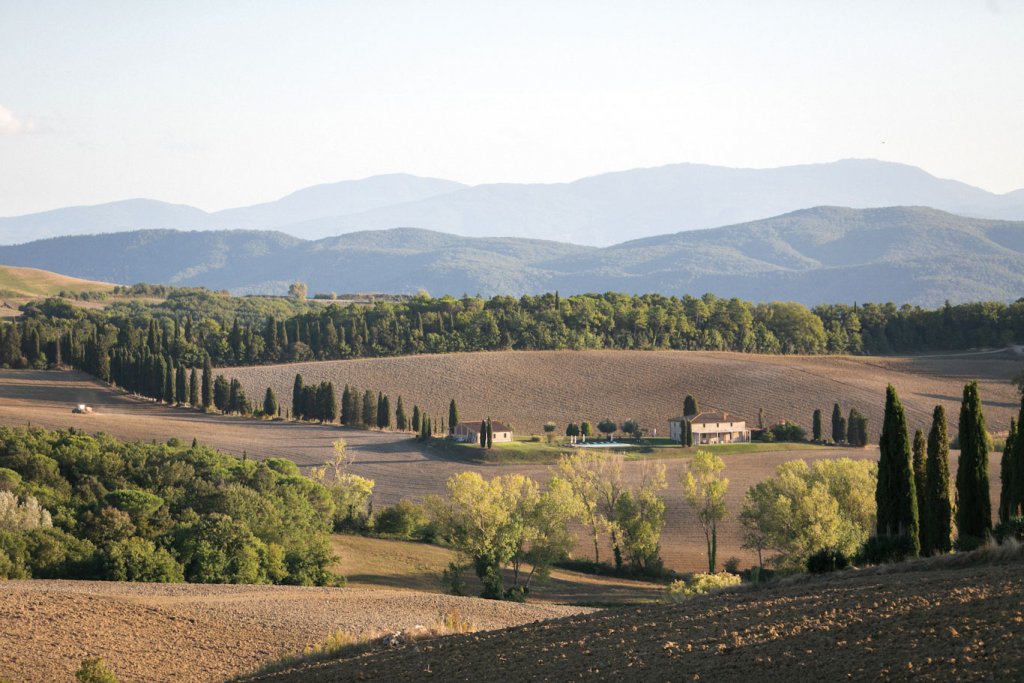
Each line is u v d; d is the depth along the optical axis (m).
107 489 175.75
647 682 45.09
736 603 61.91
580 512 171.75
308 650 73.88
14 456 176.50
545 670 51.53
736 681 42.88
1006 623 43.31
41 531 127.31
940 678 38.22
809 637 47.44
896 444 84.12
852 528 148.62
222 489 164.75
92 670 60.47
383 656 64.94
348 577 156.25
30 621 79.19
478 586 159.62
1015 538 68.06
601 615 68.00
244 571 132.38
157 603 91.56
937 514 82.50
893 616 48.12
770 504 154.25
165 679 68.50
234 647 79.06
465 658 58.91
